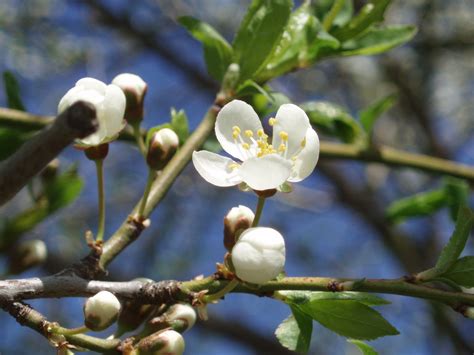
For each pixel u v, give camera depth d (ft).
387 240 2.07
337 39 0.94
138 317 0.70
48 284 0.67
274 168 0.64
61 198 0.91
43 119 1.00
